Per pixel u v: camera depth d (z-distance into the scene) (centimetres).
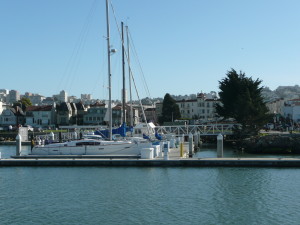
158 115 15762
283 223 2106
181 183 3008
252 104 7450
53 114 13212
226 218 2186
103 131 4962
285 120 11975
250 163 3650
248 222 2122
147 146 4172
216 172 3419
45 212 2314
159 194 2689
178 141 5997
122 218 2191
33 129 9512
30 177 3294
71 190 2828
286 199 2553
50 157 4112
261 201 2511
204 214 2255
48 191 2808
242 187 2873
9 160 3816
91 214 2267
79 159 3819
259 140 5891
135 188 2864
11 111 13150
